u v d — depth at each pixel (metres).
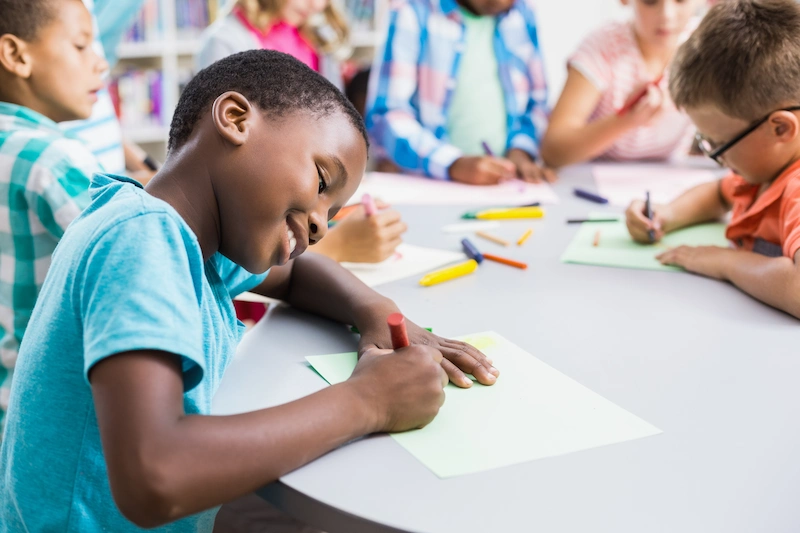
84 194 1.00
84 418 0.56
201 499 0.46
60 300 0.55
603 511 0.46
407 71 1.75
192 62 3.35
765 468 0.51
